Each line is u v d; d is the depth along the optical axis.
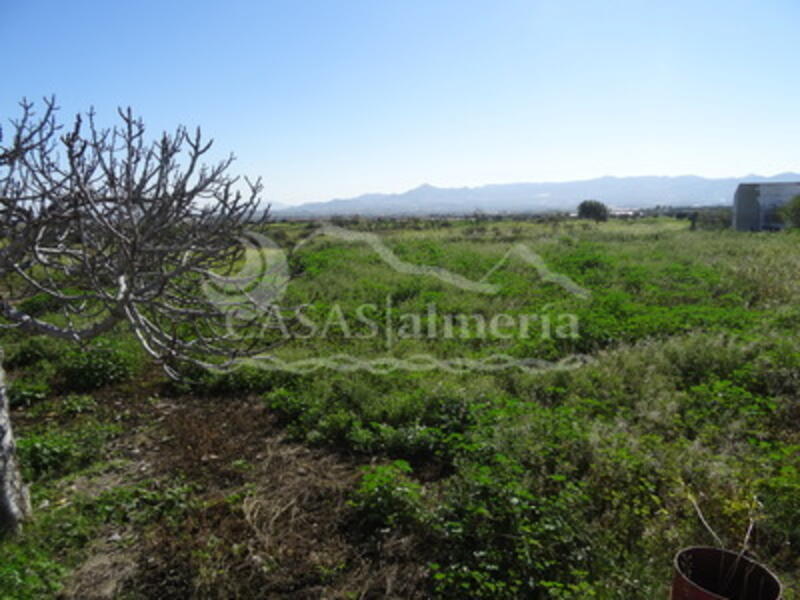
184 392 7.97
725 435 5.63
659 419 5.98
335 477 5.38
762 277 13.50
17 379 8.48
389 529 4.30
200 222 3.42
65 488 5.34
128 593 3.83
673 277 14.74
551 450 5.17
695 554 3.24
